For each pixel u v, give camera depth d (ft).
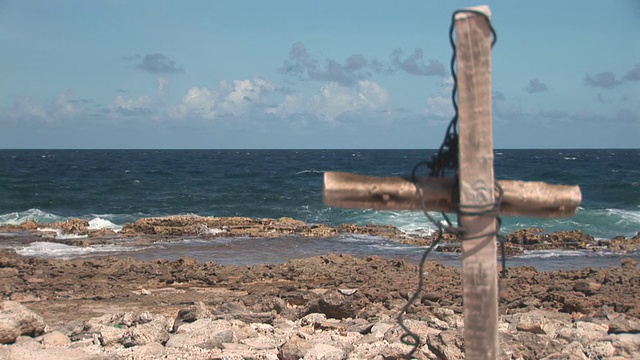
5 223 106.22
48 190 161.48
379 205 12.95
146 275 57.41
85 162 336.29
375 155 526.57
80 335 30.14
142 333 27.81
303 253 75.77
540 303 42.65
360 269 59.00
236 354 25.64
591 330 27.86
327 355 24.30
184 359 25.40
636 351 25.22
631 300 40.73
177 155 506.89
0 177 201.98
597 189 157.28
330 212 124.47
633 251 75.66
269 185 183.93
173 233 90.48
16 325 28.84
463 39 11.83
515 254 74.64
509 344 24.88
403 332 28.81
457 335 24.16
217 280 55.21
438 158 12.86
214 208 134.82
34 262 62.03
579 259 71.41
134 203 141.59
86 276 56.49
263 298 40.63
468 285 12.25
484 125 11.90
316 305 36.52
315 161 378.53
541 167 274.16
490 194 11.98
